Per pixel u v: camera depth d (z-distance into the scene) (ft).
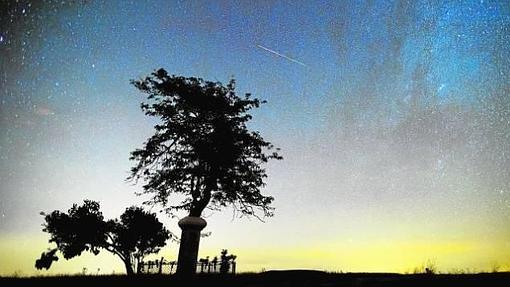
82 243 73.56
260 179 61.98
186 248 37.40
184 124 59.41
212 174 57.93
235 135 59.52
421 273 35.24
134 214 77.51
